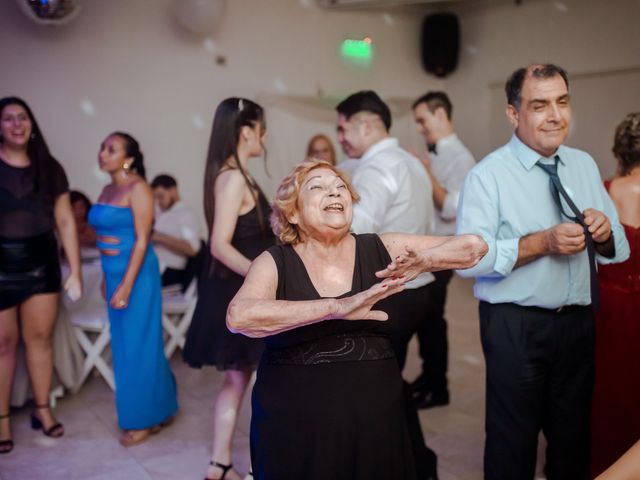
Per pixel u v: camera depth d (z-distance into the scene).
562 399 2.13
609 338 2.41
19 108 2.91
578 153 2.18
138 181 2.97
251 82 6.36
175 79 5.97
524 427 2.09
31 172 2.99
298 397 1.50
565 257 2.02
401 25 7.21
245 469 2.69
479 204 2.09
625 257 2.18
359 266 1.60
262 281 1.52
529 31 6.61
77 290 3.11
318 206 1.55
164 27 5.87
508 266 2.01
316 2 6.65
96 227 3.05
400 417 1.57
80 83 5.52
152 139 5.91
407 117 7.28
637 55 5.78
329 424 1.49
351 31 6.88
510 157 2.11
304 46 6.63
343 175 1.64
